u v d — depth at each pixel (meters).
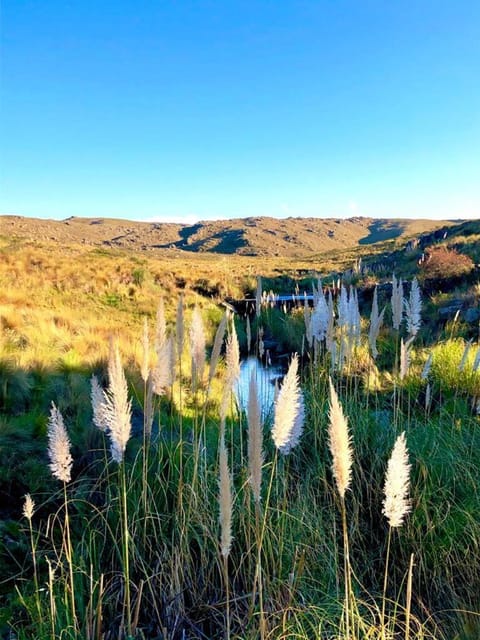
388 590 3.49
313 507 3.86
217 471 3.65
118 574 3.21
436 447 4.36
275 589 3.00
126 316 14.66
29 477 4.02
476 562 3.34
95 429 4.72
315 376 5.72
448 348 8.36
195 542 3.57
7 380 5.56
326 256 61.78
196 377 3.50
